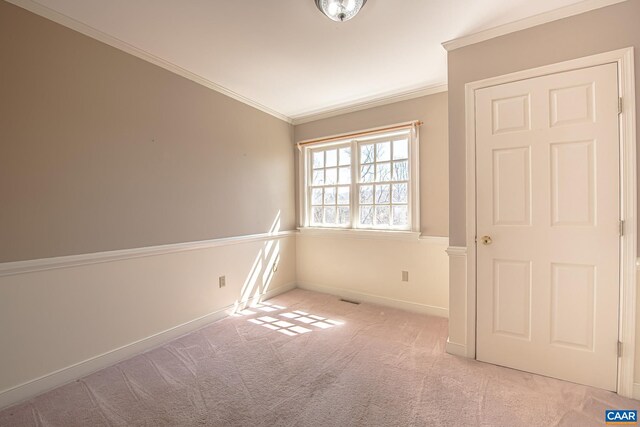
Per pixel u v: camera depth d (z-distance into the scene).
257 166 3.35
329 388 1.74
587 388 1.71
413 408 1.57
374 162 3.34
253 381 1.82
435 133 2.89
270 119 3.54
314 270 3.78
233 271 3.02
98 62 1.99
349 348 2.23
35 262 1.70
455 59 2.10
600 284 1.70
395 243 3.14
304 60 2.39
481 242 2.01
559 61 1.77
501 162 1.94
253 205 3.29
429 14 1.81
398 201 3.18
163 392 1.72
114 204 2.08
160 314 2.36
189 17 1.83
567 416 1.50
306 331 2.55
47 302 1.76
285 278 3.76
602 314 1.70
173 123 2.47
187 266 2.57
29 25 1.69
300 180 3.88
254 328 2.62
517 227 1.91
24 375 1.67
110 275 2.06
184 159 2.55
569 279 1.77
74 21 1.85
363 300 3.37
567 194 1.77
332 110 3.53
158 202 2.36
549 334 1.83
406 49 2.22
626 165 1.62
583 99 1.71
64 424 1.47
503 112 1.93
